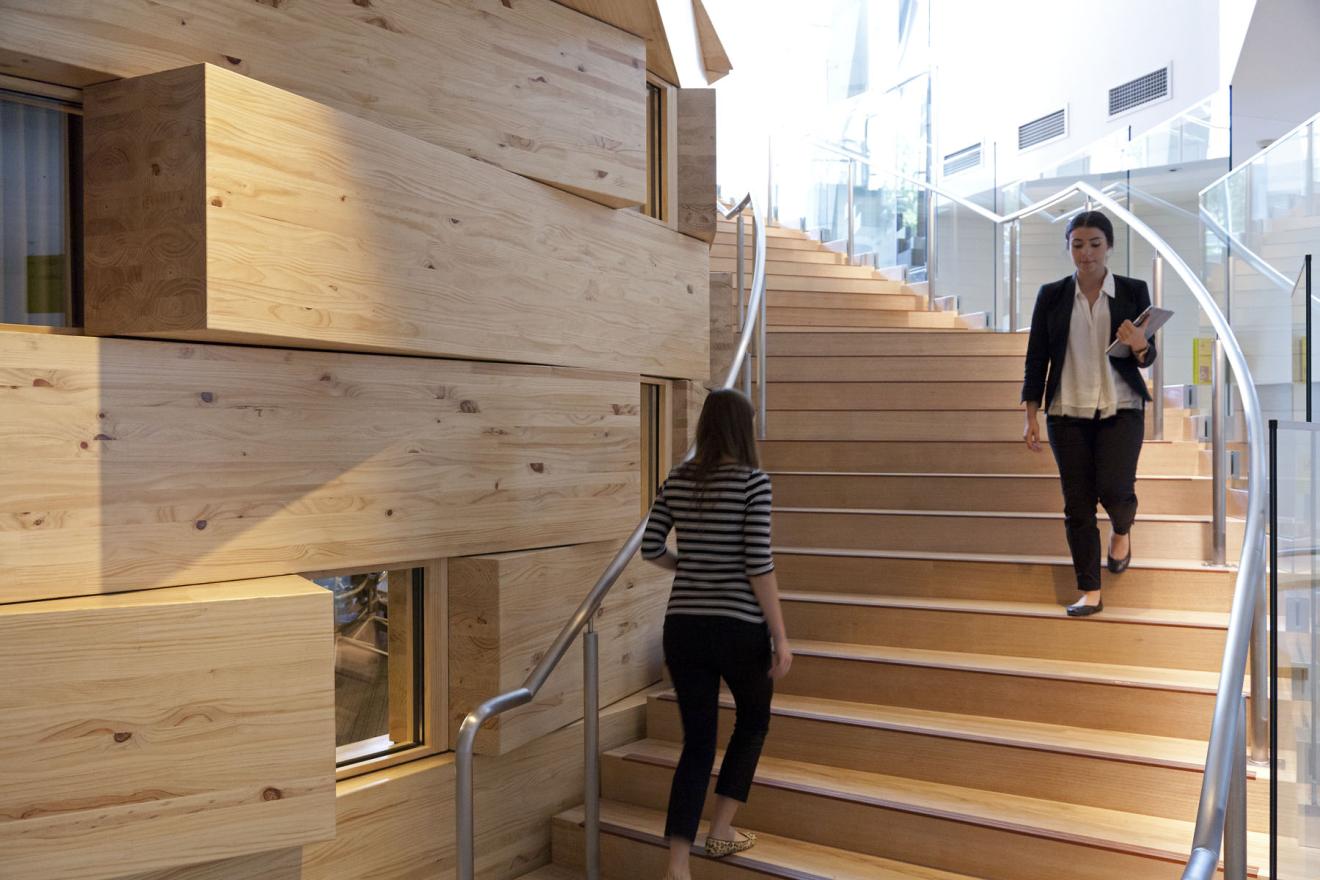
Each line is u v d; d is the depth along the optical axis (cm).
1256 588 246
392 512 320
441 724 349
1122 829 305
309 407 298
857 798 334
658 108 461
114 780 235
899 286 805
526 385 367
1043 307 406
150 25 263
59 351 246
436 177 320
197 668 246
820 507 511
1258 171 504
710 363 518
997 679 370
